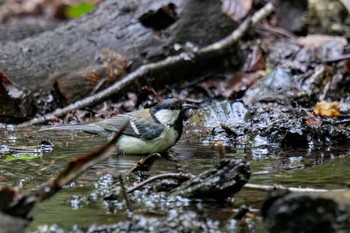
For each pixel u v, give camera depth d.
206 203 6.72
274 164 8.88
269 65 14.57
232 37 14.23
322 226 4.84
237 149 10.18
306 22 15.91
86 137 11.27
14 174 8.57
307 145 10.42
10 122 12.84
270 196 5.39
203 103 13.54
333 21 15.91
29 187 7.84
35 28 15.62
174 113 10.19
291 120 11.40
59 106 13.30
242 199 6.81
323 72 13.64
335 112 12.18
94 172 8.64
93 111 13.13
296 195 4.97
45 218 6.29
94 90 13.54
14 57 13.46
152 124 10.15
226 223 6.00
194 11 14.31
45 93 13.20
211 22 14.38
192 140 11.05
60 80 13.37
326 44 14.71
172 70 14.04
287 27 15.77
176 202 6.74
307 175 8.07
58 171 8.70
